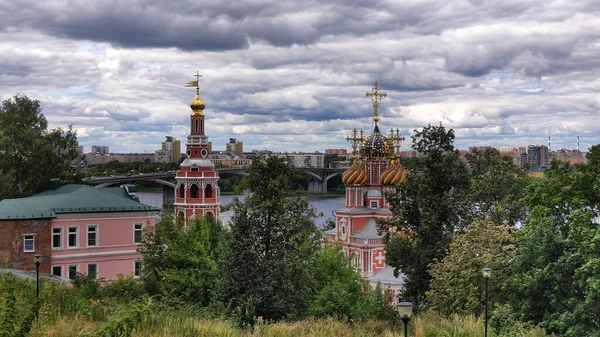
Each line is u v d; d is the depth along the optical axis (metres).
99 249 70.81
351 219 97.25
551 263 40.34
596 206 46.06
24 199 68.81
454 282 44.84
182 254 58.56
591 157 46.94
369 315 44.91
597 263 36.16
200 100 118.62
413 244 54.31
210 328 31.22
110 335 24.95
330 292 47.97
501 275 43.47
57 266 68.19
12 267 65.50
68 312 32.12
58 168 92.31
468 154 75.44
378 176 99.75
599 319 37.59
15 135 89.56
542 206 47.56
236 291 48.16
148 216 73.88
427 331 35.03
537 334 35.28
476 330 34.66
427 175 55.62
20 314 28.55
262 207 49.72
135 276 72.94
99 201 71.81
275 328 36.97
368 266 93.56
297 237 50.59
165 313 33.88
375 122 101.81
